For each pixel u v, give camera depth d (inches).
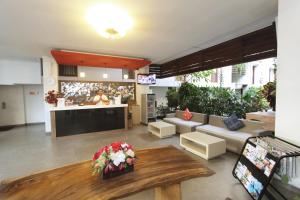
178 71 240.4
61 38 145.8
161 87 345.1
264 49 129.2
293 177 78.9
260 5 95.2
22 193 52.9
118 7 95.5
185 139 151.9
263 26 126.0
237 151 133.1
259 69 326.6
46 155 139.5
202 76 288.4
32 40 150.9
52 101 188.4
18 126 266.7
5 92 266.1
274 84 108.9
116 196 51.8
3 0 87.0
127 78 279.3
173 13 103.4
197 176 64.8
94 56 195.6
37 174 63.9
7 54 207.2
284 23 80.9
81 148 156.8
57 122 188.2
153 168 69.1
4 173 109.6
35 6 93.4
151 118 273.4
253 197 74.7
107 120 215.8
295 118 77.2
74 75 248.1
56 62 219.6
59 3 90.7
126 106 226.7
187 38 150.3
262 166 75.5
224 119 166.2
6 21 111.6
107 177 60.7
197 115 198.1
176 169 68.6
